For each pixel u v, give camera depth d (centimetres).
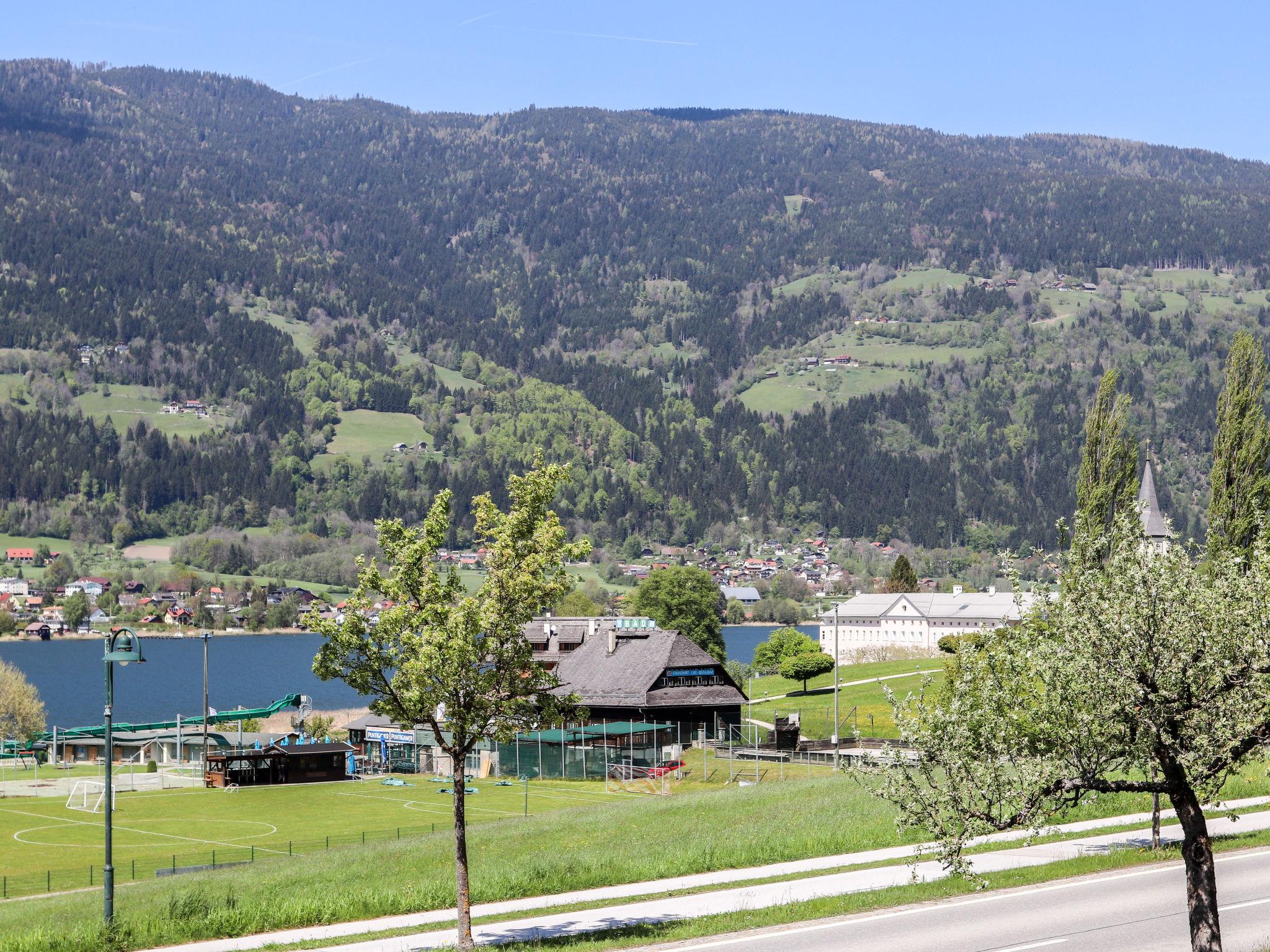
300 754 11694
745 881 4175
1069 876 3856
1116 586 2462
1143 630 2405
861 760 2742
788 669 15688
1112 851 4172
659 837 5622
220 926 4094
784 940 3231
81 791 11144
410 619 3578
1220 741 2434
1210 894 2472
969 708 2589
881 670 17300
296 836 8150
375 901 4344
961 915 3416
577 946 3350
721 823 5841
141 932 4078
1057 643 2500
